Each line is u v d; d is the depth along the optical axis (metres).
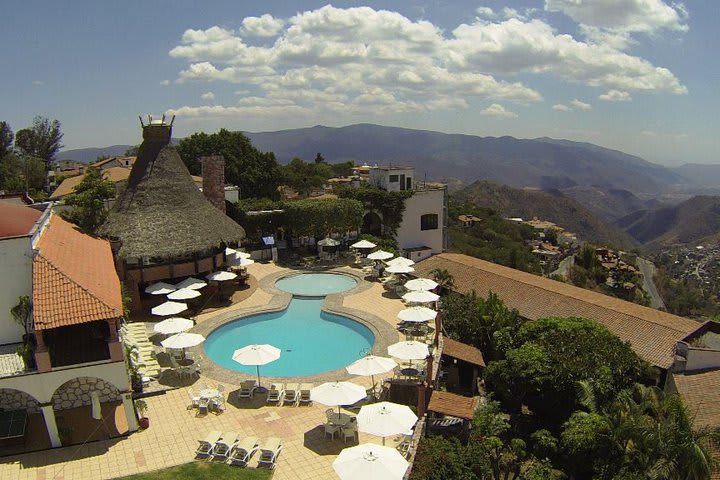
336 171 167.50
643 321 35.09
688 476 18.42
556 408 27.14
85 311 18.88
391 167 65.44
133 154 113.06
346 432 19.64
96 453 18.75
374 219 62.38
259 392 23.84
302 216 51.03
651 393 22.34
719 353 28.83
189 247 35.44
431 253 63.78
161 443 19.48
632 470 20.70
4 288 20.47
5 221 22.36
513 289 43.28
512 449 23.56
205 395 22.03
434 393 23.94
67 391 21.86
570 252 160.88
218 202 44.78
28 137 111.81
